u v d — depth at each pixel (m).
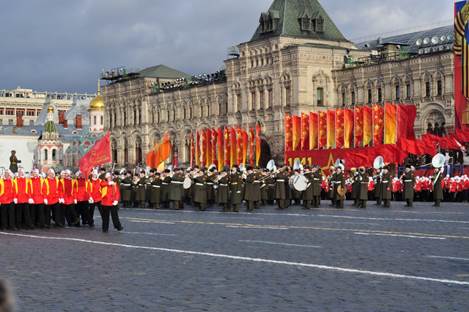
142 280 23.17
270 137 142.75
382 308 18.09
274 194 71.88
